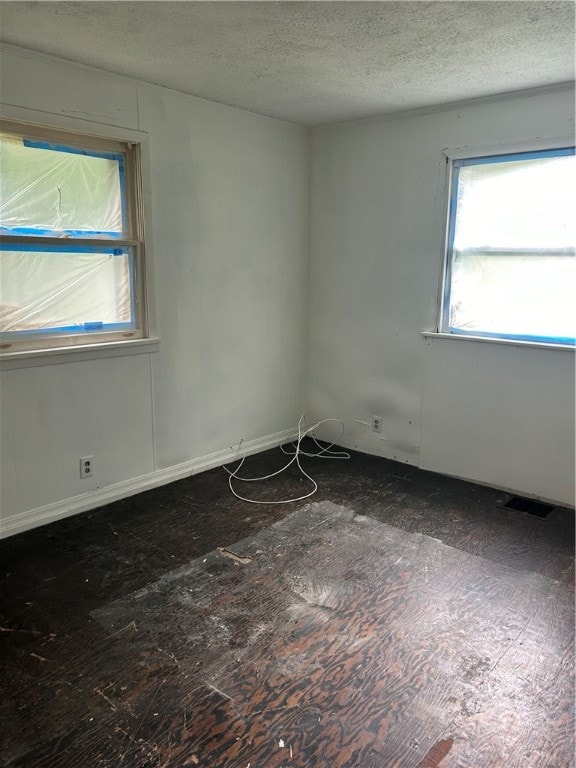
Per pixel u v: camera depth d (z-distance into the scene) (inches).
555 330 127.5
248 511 126.6
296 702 71.8
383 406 160.6
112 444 128.5
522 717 69.6
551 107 120.0
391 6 81.5
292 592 95.4
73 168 114.3
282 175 157.4
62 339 117.5
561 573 102.0
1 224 105.6
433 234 142.3
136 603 91.8
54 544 110.3
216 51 101.2
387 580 99.3
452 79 115.7
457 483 144.3
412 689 74.1
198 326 142.6
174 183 130.4
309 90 125.1
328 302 168.6
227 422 155.9
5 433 109.4
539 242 126.8
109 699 71.9
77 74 109.2
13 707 70.4
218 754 64.1
